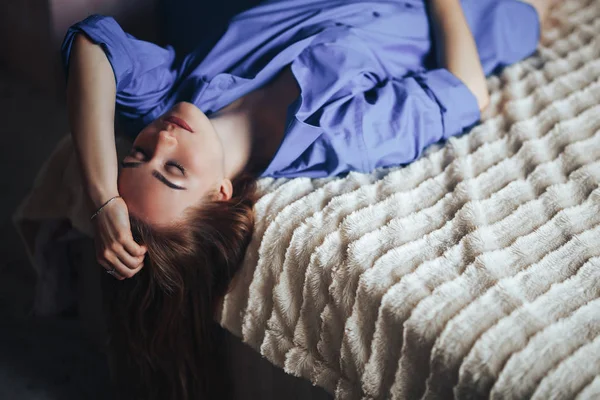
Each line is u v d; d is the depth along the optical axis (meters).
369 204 1.30
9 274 1.88
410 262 1.16
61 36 2.07
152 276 1.35
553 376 0.95
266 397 1.43
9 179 2.14
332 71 1.44
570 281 1.08
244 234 1.30
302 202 1.32
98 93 1.31
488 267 1.12
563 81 1.58
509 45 1.69
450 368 1.03
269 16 1.54
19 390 1.61
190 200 1.30
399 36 1.59
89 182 1.26
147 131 1.33
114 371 1.56
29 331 1.75
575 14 1.85
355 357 1.16
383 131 1.41
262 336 1.30
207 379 1.48
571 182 1.29
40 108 2.43
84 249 1.62
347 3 1.58
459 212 1.25
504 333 1.01
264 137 1.47
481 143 1.45
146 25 2.08
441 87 1.48
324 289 1.20
